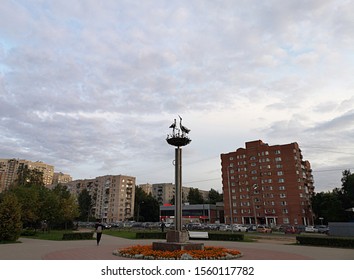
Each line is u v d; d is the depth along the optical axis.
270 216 80.19
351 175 75.56
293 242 27.61
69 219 51.56
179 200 17.42
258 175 85.12
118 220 105.44
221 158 94.88
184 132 18.44
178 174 17.83
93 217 108.94
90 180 121.12
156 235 31.19
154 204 112.94
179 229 17.00
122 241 27.44
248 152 88.56
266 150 85.25
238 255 15.48
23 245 22.20
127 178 111.56
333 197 74.69
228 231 52.16
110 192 110.31
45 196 41.94
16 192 38.34
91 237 29.89
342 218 71.94
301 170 83.12
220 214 100.56
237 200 88.06
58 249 19.23
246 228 53.81
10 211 25.05
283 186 80.38
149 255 14.42
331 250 19.78
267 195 82.31
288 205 78.38
